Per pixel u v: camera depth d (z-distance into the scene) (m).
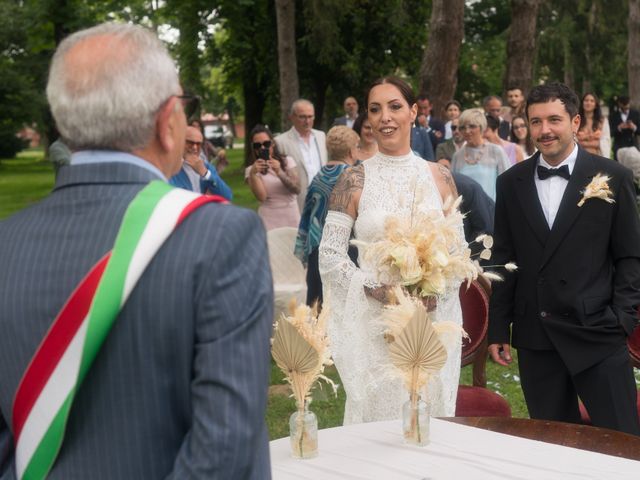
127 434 1.58
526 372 3.92
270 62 26.22
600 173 3.73
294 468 2.58
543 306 3.80
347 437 2.83
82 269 1.58
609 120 16.98
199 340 1.57
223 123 63.72
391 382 3.68
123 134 1.65
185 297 1.56
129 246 1.57
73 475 1.59
